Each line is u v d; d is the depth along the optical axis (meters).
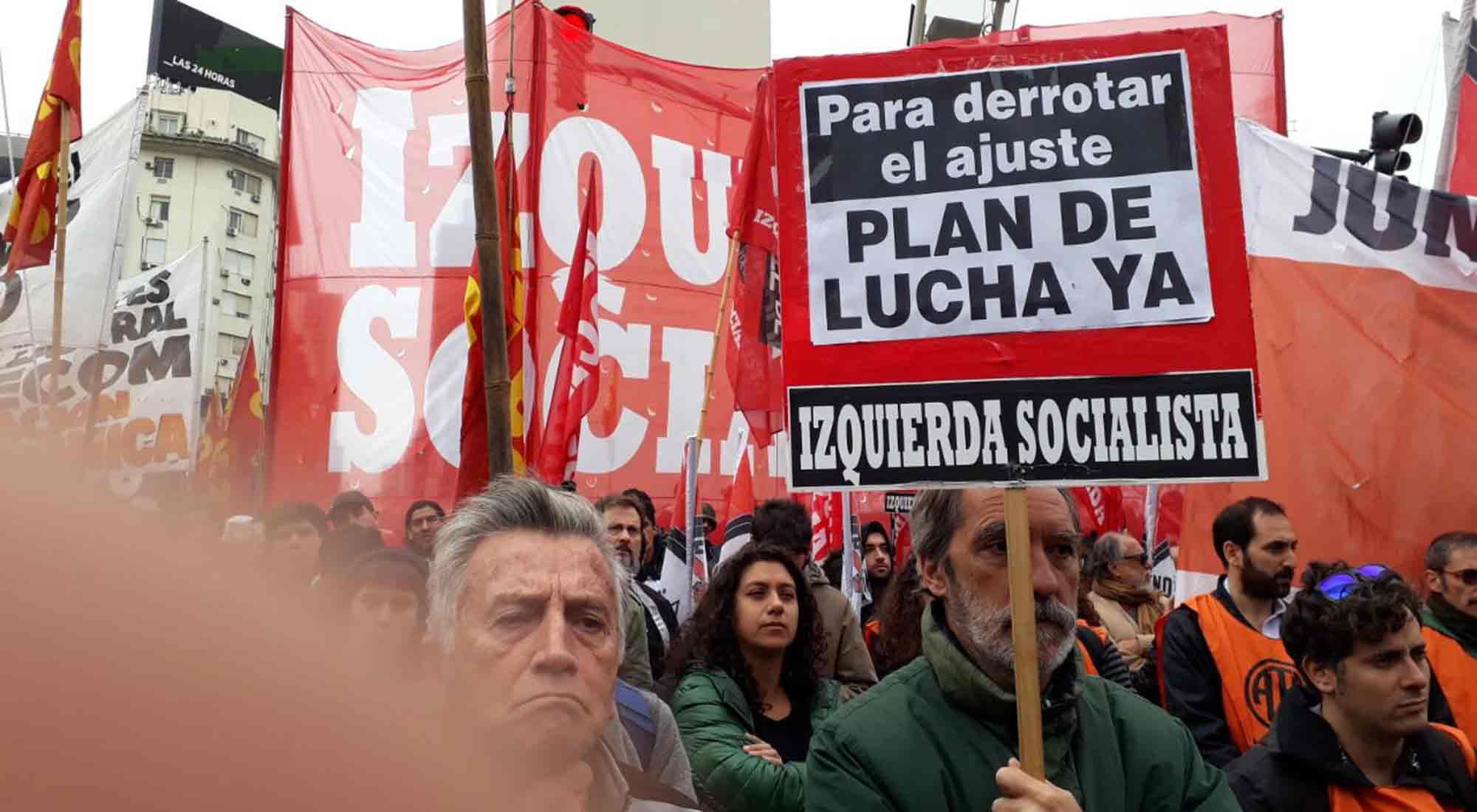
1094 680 2.48
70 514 0.27
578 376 5.70
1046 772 2.24
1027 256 2.51
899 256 2.55
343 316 7.73
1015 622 2.18
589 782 1.63
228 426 9.07
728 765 3.67
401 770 0.35
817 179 2.60
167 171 34.66
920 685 2.41
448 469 7.57
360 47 8.03
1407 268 6.16
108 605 0.26
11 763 0.24
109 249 7.11
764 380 6.67
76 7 6.36
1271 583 4.40
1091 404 2.45
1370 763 3.11
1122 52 2.55
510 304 4.72
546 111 8.28
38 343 5.29
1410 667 3.02
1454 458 5.99
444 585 1.71
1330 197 6.32
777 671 4.06
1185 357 2.44
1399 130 7.11
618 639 1.72
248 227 36.00
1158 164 2.51
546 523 1.72
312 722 0.31
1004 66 2.58
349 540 4.14
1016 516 2.22
